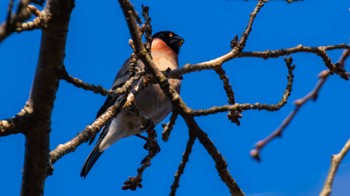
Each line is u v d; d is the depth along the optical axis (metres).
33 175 6.23
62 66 5.88
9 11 4.12
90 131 7.23
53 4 5.56
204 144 5.73
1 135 5.95
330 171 5.25
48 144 6.18
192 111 5.79
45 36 5.67
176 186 5.73
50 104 6.01
